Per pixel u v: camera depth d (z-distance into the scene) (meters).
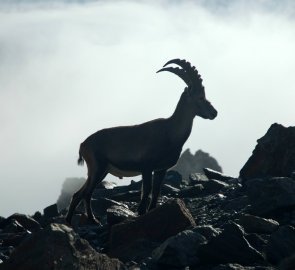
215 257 35.19
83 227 51.38
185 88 50.56
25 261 31.92
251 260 34.84
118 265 34.25
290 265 32.16
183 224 42.53
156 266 35.78
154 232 42.53
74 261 31.98
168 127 50.38
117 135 51.47
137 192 63.03
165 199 59.38
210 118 50.31
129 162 50.91
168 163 50.75
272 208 43.41
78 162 53.81
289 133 58.38
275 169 58.78
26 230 54.53
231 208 48.97
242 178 60.91
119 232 42.94
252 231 40.16
